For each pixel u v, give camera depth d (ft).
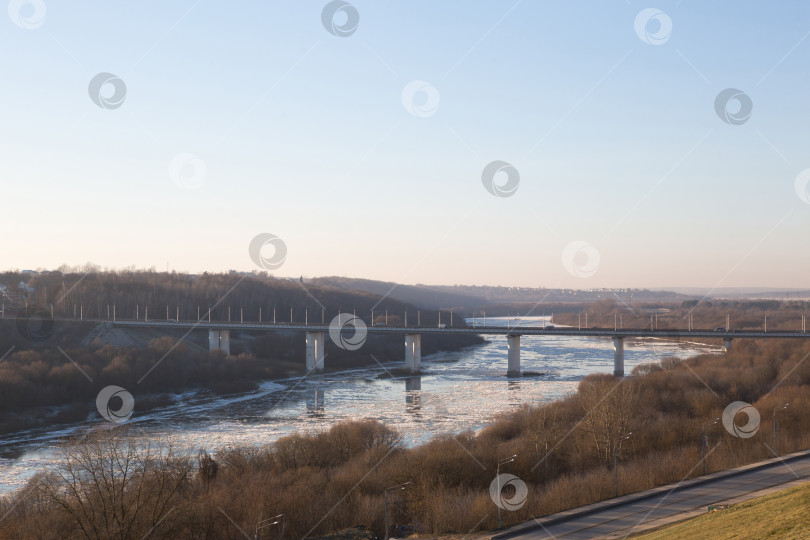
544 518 163.22
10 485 228.63
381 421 330.34
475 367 606.14
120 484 154.40
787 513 110.93
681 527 131.23
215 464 198.59
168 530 148.05
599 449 217.56
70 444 196.03
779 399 287.69
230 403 422.82
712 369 367.45
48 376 382.63
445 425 315.58
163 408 403.13
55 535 148.97
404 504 179.01
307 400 424.46
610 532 146.10
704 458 205.77
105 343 510.17
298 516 168.45
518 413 285.02
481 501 171.94
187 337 638.12
